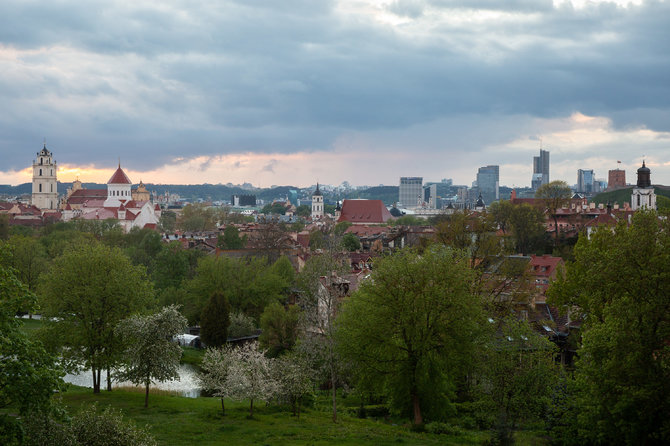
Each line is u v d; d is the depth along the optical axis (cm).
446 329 5322
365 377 5509
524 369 4866
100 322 6291
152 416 5244
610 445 4525
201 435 4644
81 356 6181
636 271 4578
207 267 11575
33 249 12688
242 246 18712
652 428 4119
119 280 6275
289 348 8825
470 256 7838
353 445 4456
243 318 10538
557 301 6788
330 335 5644
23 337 3025
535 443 4684
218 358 5662
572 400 4772
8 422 2814
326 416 5678
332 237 6631
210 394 7219
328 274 5947
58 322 6331
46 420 3028
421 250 8981
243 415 5425
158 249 16900
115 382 7600
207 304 9925
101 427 3191
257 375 5341
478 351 5438
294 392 5547
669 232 4778
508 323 5303
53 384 2930
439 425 5188
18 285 3189
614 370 4100
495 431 4688
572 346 7019
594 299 4919
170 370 5534
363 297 5609
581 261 5256
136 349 5434
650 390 3950
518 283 7550
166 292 11538
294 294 12138
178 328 5556
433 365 5244
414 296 5306
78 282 6241
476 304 5553
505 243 8788
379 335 5369
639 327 4181
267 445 4412
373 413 6159
